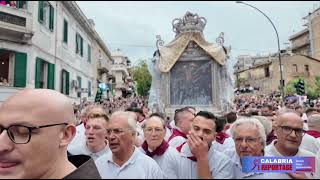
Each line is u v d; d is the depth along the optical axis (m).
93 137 3.57
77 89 22.22
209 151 2.63
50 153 1.36
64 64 19.12
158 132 3.35
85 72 26.31
